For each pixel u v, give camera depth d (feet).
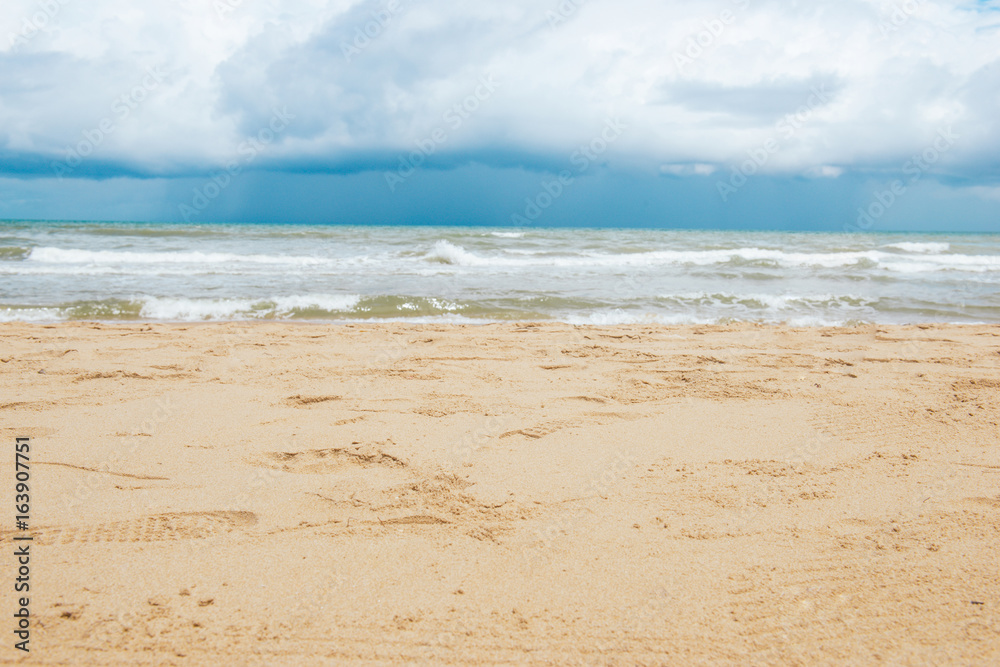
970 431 12.95
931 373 17.74
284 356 19.27
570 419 13.60
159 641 6.45
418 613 6.97
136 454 11.39
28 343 20.58
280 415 13.65
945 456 11.68
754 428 13.15
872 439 12.53
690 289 38.27
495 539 8.57
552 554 8.21
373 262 49.85
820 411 14.28
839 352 20.65
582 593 7.37
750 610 7.07
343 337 22.40
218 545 8.36
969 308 33.58
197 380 16.43
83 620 6.74
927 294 38.19
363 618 6.88
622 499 9.80
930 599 7.27
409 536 8.64
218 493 9.89
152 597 7.18
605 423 13.39
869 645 6.54
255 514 9.21
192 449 11.65
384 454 11.41
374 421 13.29
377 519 9.10
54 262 45.29
